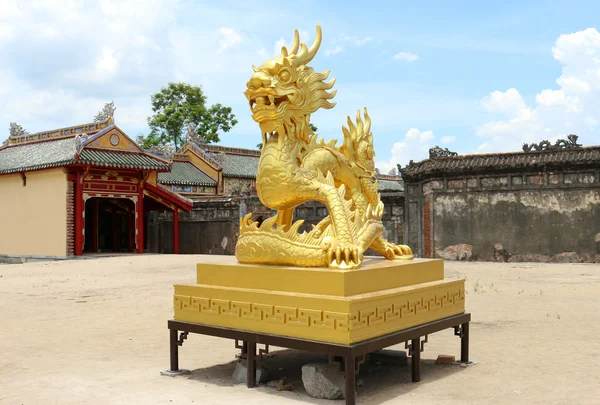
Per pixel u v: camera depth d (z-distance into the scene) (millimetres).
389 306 5715
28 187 28781
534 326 9430
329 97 6879
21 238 29078
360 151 7434
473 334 8922
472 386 5996
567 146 22453
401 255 7215
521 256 23031
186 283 6699
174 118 51469
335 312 5262
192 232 34812
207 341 8820
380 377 6531
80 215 26656
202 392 5859
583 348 7750
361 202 7492
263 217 32625
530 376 6348
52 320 10688
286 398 5629
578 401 5363
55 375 6629
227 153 44500
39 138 32188
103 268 20656
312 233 6121
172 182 37406
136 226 29078
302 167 6559
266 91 6223
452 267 20625
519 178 23188
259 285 6035
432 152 25172
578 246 22031
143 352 7961
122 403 5453
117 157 27766
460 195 24312
